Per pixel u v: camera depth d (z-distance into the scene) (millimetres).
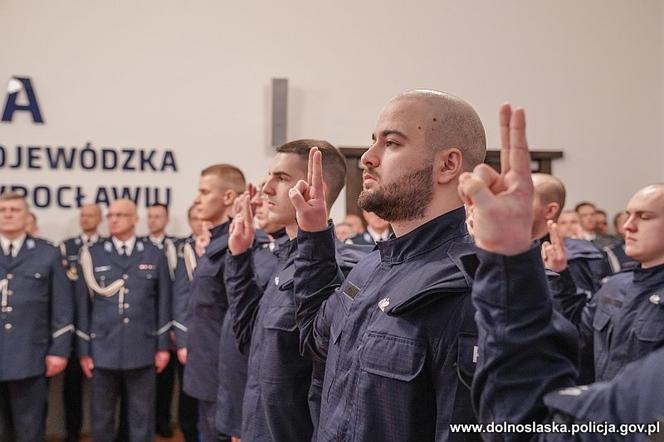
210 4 6059
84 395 5430
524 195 953
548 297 963
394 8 6441
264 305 2217
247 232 2438
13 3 5660
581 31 6840
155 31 5945
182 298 4719
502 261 949
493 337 956
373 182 1423
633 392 832
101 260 4637
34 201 5656
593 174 6848
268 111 6141
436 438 1212
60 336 4418
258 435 2188
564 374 955
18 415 4371
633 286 2289
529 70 6715
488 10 6637
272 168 2342
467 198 985
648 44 6988
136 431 4594
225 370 2799
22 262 4375
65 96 5750
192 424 4988
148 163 5895
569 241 3119
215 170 3455
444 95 1427
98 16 5832
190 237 5484
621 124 6914
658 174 6984
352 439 1296
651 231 2205
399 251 1402
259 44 6156
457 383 1190
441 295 1229
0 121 5613
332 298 1601
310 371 2076
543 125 6750
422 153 1383
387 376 1261
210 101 6043
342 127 6320
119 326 4543
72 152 5734
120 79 5863
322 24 6293
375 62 6391
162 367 4672
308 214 1715
